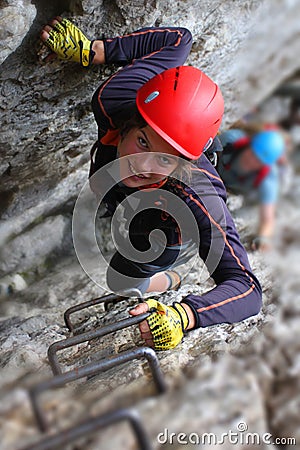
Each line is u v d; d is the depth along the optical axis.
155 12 2.37
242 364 1.80
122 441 1.40
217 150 2.32
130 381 1.85
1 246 3.62
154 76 2.13
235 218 4.29
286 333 2.08
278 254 3.94
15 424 1.45
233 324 2.28
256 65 4.32
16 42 2.17
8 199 3.28
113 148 2.24
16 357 2.24
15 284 3.57
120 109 2.14
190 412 1.52
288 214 5.06
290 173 5.57
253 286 2.09
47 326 2.79
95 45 2.29
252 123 4.39
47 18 2.27
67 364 2.24
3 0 2.06
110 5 2.30
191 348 2.08
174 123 1.97
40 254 3.77
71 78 2.49
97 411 1.54
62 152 3.07
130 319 1.96
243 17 3.30
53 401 1.58
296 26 4.33
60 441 1.17
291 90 6.60
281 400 1.69
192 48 3.10
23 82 2.39
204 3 2.73
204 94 2.02
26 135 2.72
